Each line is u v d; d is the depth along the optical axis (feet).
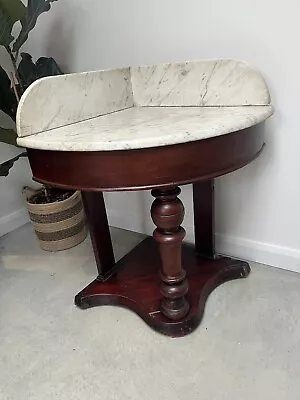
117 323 4.25
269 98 3.92
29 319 4.42
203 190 4.60
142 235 6.03
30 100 3.43
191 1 4.35
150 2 4.63
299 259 4.70
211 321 4.13
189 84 4.31
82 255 5.67
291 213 4.59
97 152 3.04
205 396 3.31
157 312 4.12
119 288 4.55
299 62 3.96
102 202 4.64
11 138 5.18
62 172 3.28
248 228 4.98
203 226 4.83
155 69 4.46
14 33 5.94
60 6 5.35
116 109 4.48
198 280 4.53
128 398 3.35
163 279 3.89
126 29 4.94
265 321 4.07
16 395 3.47
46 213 5.56
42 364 3.78
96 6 5.05
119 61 5.18
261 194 4.71
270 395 3.26
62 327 4.25
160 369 3.61
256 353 3.69
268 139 4.41
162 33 4.69
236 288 4.61
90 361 3.77
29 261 5.64
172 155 3.05
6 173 5.36
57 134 3.45
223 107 4.11
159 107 4.55
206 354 3.73
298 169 4.36
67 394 3.44
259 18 4.02
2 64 6.01
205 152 3.15
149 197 5.74
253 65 4.22
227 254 5.26
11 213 6.73
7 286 5.06
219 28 4.29
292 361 3.57
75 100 3.90
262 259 4.98
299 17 3.81
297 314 4.13
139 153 3.01
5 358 3.89
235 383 3.40
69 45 5.53
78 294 4.57
